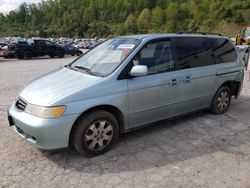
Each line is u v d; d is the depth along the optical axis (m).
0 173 3.37
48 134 3.35
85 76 3.93
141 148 4.05
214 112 5.49
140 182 3.19
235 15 81.19
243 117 5.43
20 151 3.92
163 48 4.43
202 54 5.00
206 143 4.22
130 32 109.44
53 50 23.31
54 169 3.47
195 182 3.19
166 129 4.77
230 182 3.20
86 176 3.32
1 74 11.42
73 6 140.38
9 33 131.25
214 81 5.17
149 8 124.81
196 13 96.81
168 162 3.64
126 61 3.96
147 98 4.13
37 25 140.00
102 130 3.78
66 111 3.39
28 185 3.14
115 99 3.77
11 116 3.74
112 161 3.67
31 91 3.75
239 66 5.74
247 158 3.75
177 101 4.58
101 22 124.81
